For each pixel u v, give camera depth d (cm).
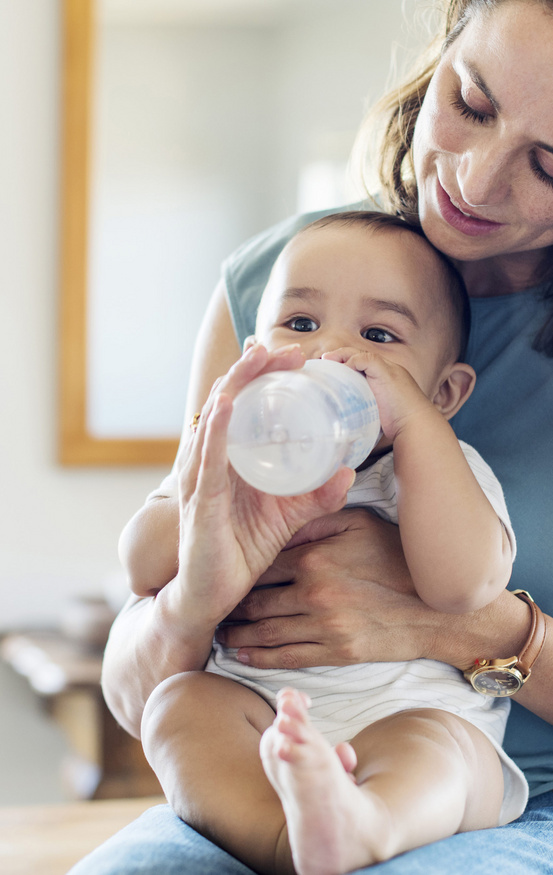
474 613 90
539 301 105
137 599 109
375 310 96
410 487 85
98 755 215
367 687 90
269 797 77
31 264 253
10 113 247
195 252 260
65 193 249
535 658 89
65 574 262
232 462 74
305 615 90
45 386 257
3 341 253
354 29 262
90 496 263
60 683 214
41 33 247
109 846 75
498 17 79
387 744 79
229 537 79
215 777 79
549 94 77
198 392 117
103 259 254
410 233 102
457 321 104
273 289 101
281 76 260
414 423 86
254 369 75
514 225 88
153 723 85
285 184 263
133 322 258
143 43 251
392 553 92
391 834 69
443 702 90
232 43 256
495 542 86
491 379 106
